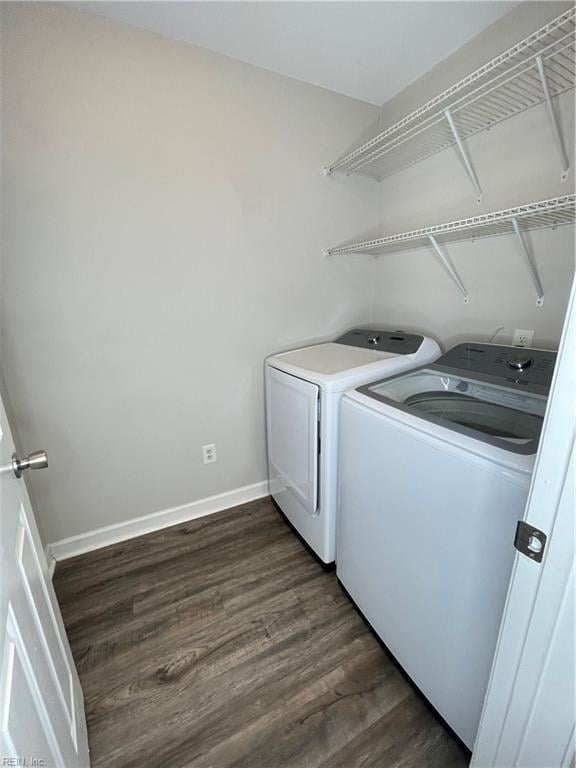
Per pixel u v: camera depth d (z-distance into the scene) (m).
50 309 1.45
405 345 1.73
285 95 1.73
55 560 1.68
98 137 1.39
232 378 1.94
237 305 1.85
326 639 1.30
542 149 1.32
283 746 1.00
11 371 1.42
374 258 2.22
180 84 1.49
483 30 1.41
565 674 0.57
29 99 1.26
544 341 1.42
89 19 1.29
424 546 0.99
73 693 0.93
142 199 1.51
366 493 1.21
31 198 1.33
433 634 1.00
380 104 1.99
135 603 1.46
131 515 1.83
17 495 0.76
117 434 1.71
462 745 0.97
